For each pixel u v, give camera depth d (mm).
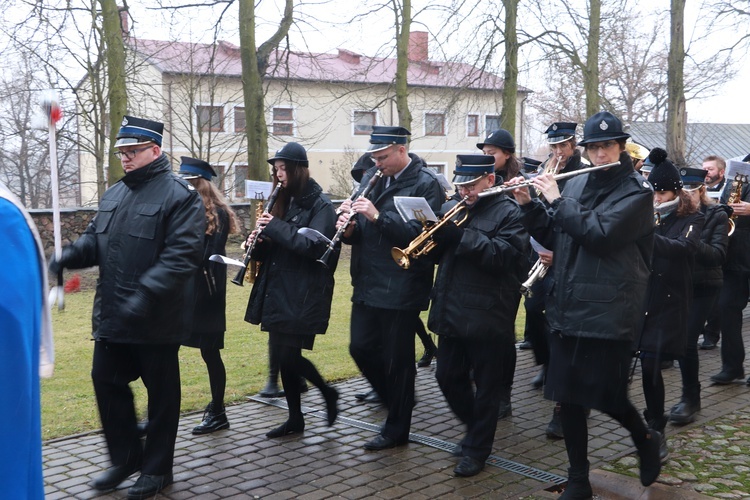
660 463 3855
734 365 6090
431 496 3908
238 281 4625
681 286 4582
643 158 6027
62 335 8203
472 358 4246
